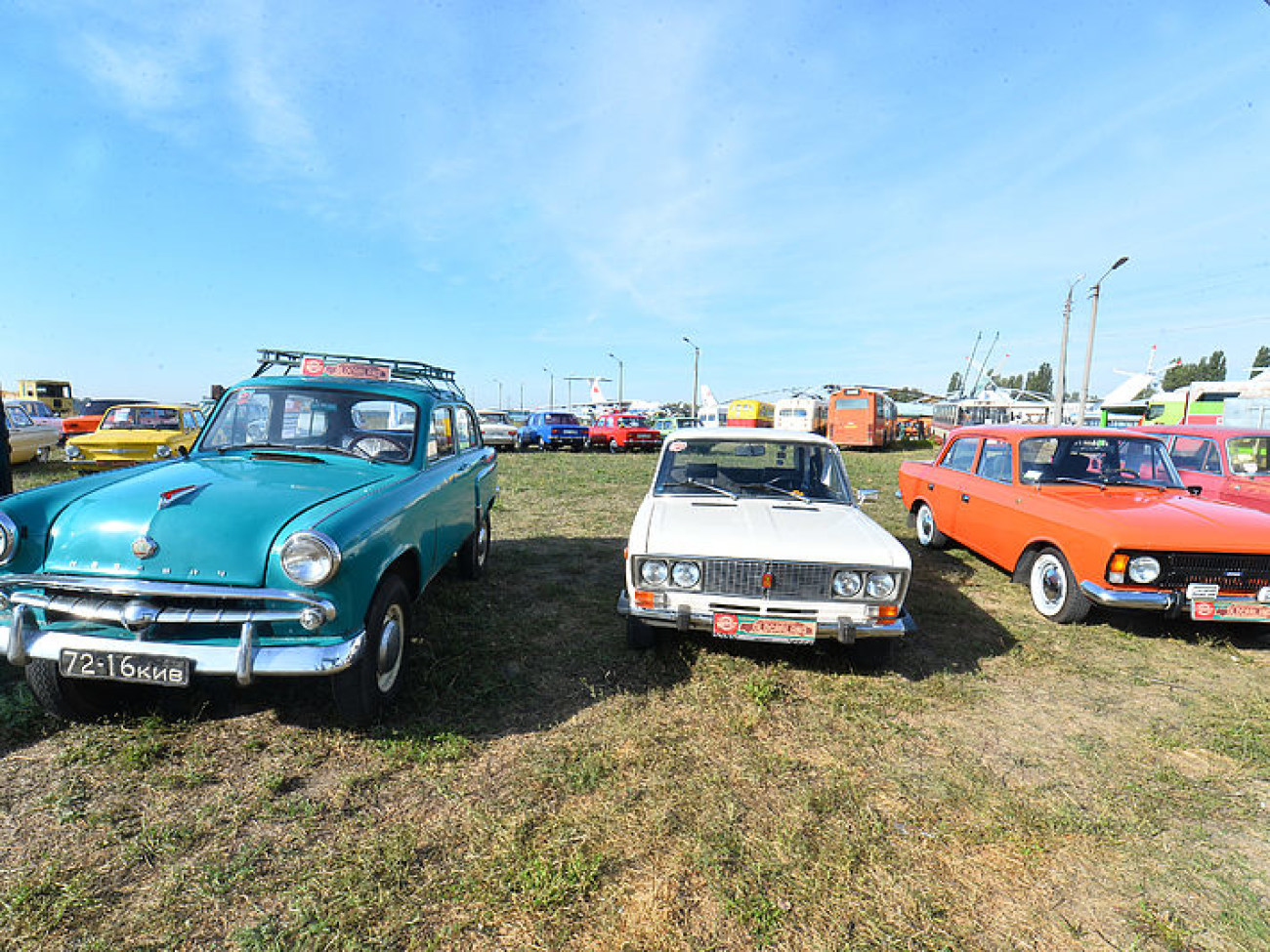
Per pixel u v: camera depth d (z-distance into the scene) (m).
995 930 2.13
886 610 3.70
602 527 8.70
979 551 6.41
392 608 3.38
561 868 2.33
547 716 3.45
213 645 2.73
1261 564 4.47
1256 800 2.88
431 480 4.19
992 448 6.56
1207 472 7.38
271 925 2.06
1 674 3.65
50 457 14.47
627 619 4.64
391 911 2.12
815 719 3.51
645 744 3.18
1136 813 2.76
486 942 2.03
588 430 26.20
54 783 2.73
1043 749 3.28
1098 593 4.61
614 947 2.02
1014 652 4.50
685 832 2.55
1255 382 19.41
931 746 3.27
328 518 2.89
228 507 2.95
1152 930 2.14
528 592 5.66
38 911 2.07
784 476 5.03
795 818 2.67
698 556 3.78
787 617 3.73
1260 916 2.21
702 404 50.47
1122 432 5.98
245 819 2.55
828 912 2.18
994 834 2.60
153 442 11.46
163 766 2.87
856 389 31.25
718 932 2.08
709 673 3.99
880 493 12.97
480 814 2.60
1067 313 22.84
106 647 2.71
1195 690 4.00
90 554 2.81
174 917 2.08
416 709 3.42
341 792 2.74
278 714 3.33
